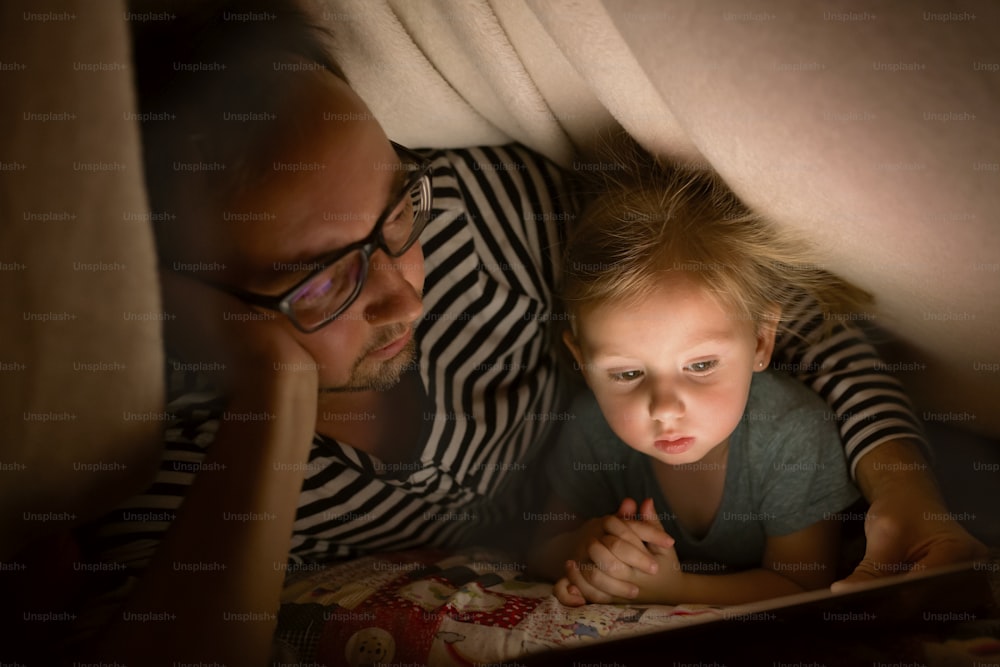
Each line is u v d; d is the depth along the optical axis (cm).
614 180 101
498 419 101
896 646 63
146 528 81
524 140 105
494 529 112
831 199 71
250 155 71
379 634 76
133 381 65
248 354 76
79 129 54
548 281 107
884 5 53
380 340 83
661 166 95
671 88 68
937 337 87
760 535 100
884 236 72
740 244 92
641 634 66
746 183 78
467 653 72
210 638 64
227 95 72
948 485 98
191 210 74
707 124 70
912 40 54
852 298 96
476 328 101
